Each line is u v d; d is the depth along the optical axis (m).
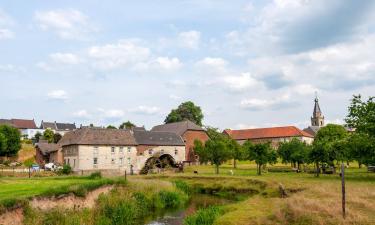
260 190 43.00
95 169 78.31
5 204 23.08
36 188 32.81
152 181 43.09
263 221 21.50
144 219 32.72
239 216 23.66
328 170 59.34
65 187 29.30
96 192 32.44
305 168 70.19
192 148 97.25
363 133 44.44
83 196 30.03
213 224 23.14
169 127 103.38
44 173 65.44
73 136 85.06
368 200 24.36
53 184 37.47
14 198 24.14
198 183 52.38
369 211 21.25
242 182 48.75
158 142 89.25
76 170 77.19
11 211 23.25
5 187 34.12
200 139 99.31
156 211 36.41
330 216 20.27
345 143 46.06
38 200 25.86
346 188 30.86
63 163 85.00
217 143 67.31
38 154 100.50
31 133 156.50
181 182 49.75
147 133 90.50
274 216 22.03
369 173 54.03
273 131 145.75
